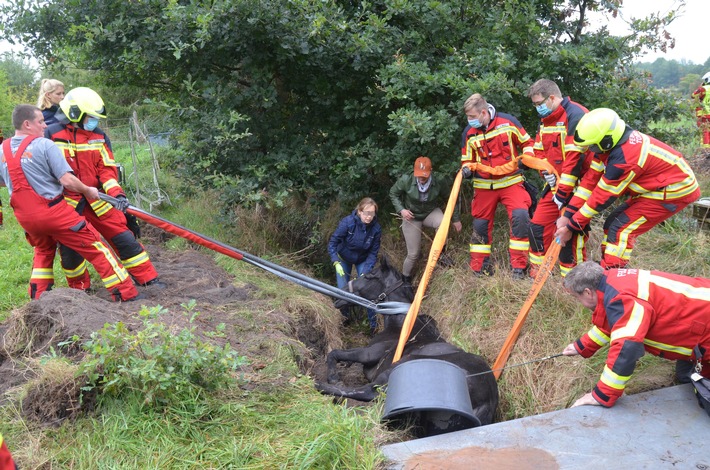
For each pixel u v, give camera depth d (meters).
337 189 6.98
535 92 5.26
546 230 5.71
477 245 6.24
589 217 4.68
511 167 5.76
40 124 4.70
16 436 3.39
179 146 8.09
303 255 7.65
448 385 3.65
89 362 3.46
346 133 7.11
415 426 3.82
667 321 3.50
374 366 5.25
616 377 3.50
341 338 6.34
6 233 7.38
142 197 8.81
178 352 3.57
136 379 3.52
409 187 6.58
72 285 5.38
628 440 3.28
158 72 7.57
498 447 3.27
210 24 5.98
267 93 6.70
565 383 4.45
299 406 3.78
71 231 4.76
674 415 3.50
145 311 3.69
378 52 6.41
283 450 3.27
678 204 4.52
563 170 5.12
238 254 5.19
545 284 5.38
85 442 3.28
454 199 5.75
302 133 7.33
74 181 4.64
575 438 3.32
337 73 6.78
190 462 3.16
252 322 5.05
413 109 6.25
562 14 7.34
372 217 6.45
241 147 6.89
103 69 7.41
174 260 6.55
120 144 13.26
